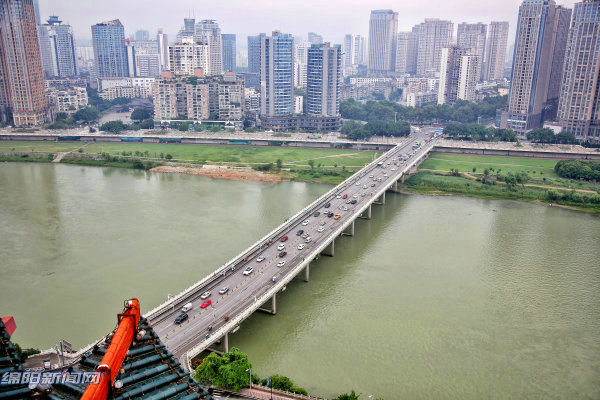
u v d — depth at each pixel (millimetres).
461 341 164875
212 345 160000
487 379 146875
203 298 173625
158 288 191875
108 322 168250
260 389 133500
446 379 146250
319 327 171000
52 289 191250
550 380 147250
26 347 152625
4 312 174750
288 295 193125
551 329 172875
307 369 148875
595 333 171000
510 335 168875
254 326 171500
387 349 159375
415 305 186500
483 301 190375
